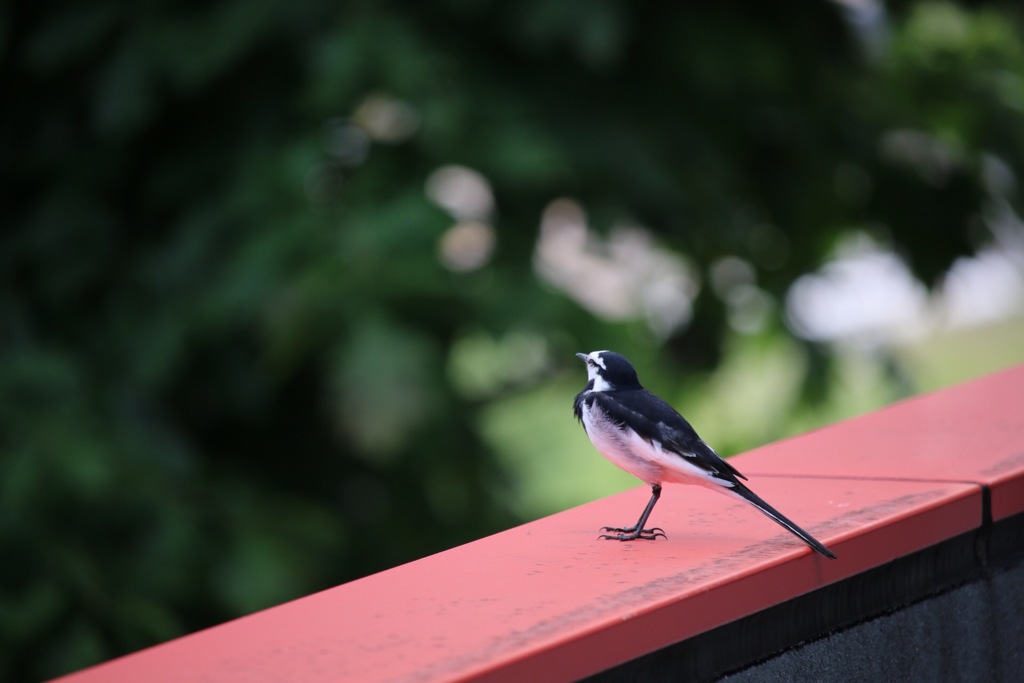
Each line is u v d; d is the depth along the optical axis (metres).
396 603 3.94
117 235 12.98
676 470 4.43
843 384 15.12
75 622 10.34
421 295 11.05
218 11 12.10
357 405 10.47
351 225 11.38
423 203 11.51
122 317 12.28
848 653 4.30
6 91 13.22
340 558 13.29
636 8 12.48
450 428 12.53
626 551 4.38
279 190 11.83
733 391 16.30
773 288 14.95
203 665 3.50
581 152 12.38
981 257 15.86
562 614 3.70
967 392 6.61
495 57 12.71
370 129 12.40
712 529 4.61
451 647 3.50
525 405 15.40
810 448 5.64
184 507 11.51
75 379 11.77
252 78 12.88
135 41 12.09
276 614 3.90
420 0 12.55
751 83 13.28
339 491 13.73
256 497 12.27
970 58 15.67
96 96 12.10
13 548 10.45
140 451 11.62
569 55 12.71
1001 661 4.91
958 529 4.63
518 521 13.73
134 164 13.21
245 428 13.79
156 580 11.07
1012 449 5.32
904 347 16.33
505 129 11.88
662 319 14.83
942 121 15.67
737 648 3.99
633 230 13.16
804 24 14.18
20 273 13.12
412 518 13.61
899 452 5.41
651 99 13.12
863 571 4.29
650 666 3.76
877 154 14.88
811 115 14.53
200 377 12.74
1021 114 15.66
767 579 4.01
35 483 10.74
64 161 13.12
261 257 11.32
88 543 11.23
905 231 15.60
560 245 13.45
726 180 13.23
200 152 12.84
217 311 11.36
